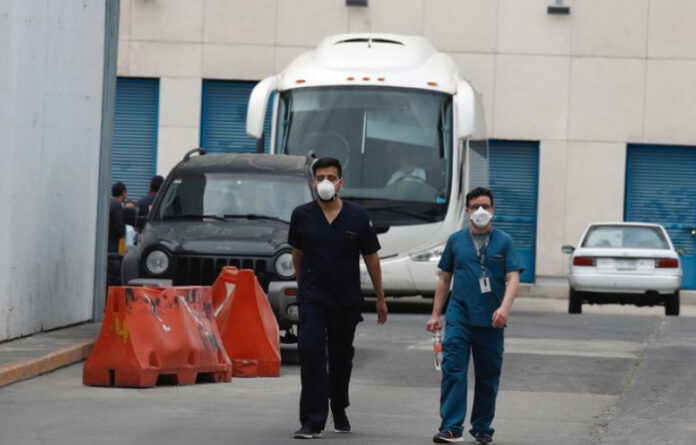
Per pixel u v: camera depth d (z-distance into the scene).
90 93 50.72
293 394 36.16
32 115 45.03
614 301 73.12
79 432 28.88
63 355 40.72
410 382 39.41
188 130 97.62
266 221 45.12
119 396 34.91
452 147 65.94
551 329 58.91
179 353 37.38
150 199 66.62
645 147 97.88
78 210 49.91
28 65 44.56
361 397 36.16
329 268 29.38
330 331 29.64
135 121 97.94
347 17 97.62
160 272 42.91
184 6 97.44
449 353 28.67
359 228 29.55
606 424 32.16
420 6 97.38
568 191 97.00
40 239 46.12
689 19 96.94
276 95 67.50
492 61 97.25
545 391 38.06
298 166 47.69
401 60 67.75
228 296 40.28
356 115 66.12
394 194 65.31
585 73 97.12
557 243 96.75
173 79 97.44
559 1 97.00
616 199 96.81
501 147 97.94
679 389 38.69
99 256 51.84
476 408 29.03
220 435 29.00
